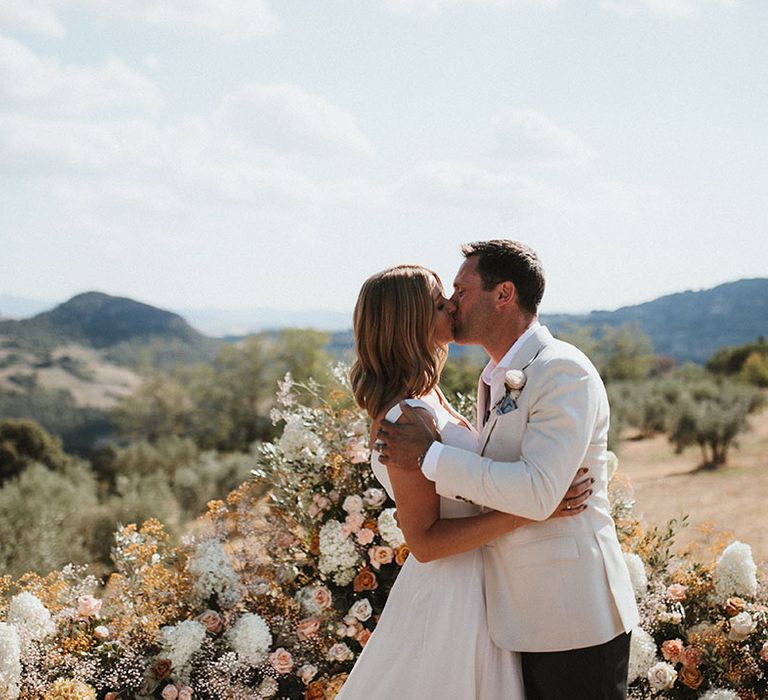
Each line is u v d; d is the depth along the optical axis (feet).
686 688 10.92
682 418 61.36
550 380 7.98
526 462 7.72
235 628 11.02
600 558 8.18
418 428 8.14
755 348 133.08
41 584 12.00
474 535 8.07
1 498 46.98
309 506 12.16
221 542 12.53
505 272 8.59
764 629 11.17
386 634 8.86
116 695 10.55
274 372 131.34
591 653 8.02
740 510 36.73
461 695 8.25
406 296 8.61
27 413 196.95
